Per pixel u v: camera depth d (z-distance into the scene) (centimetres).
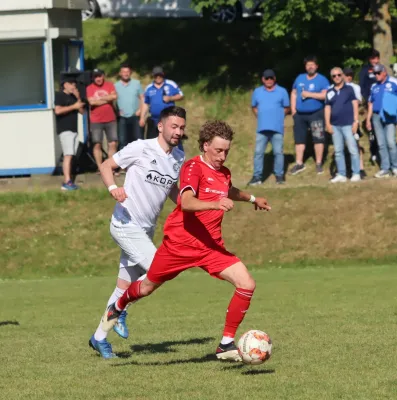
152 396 1947
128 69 6831
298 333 2822
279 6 7606
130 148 2464
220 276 2275
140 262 2497
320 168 6700
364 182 6041
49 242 5738
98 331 2491
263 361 2158
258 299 3828
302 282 4456
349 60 7862
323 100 6581
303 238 5578
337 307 3475
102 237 5769
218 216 2269
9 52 7031
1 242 5747
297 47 7988
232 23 9494
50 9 7044
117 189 2423
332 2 7331
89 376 2200
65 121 6356
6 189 6644
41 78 7019
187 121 8038
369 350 2472
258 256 5469
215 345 2653
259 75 8531
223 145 2228
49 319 3431
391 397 1894
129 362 2395
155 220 2534
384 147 6203
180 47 9112
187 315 3441
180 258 2277
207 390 1991
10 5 7038
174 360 2403
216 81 8525
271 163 7194
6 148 7038
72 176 6750
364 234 5556
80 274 5450
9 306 3875
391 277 4556
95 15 9844
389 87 6144
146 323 3244
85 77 6644
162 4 9762
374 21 7812
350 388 1983
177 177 2500
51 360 2469
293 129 7394
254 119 7988
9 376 2241
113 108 6694
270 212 5819
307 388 1988
